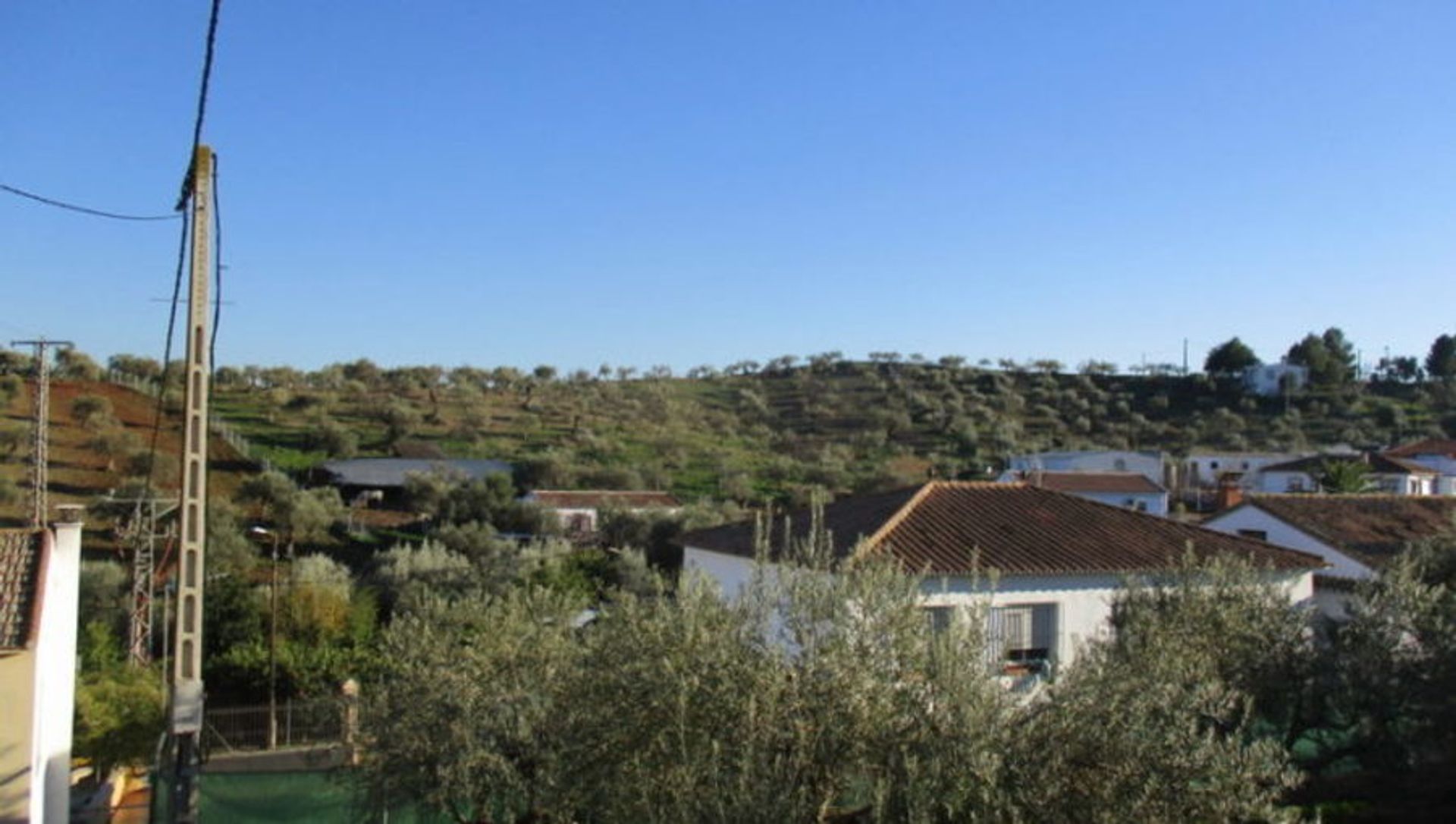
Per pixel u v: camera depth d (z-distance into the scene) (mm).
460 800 13867
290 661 32500
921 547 19172
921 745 9023
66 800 17156
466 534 51281
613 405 103438
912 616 9867
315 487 60969
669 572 42344
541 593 15523
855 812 9406
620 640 10492
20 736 14766
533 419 92875
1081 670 9531
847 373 129375
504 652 14352
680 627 10117
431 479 61250
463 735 13758
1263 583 16406
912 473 74750
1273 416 103188
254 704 32094
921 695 9297
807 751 9188
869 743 9180
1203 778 8891
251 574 42656
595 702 10516
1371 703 15016
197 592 11336
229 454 65500
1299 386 111062
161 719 22578
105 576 38406
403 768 14047
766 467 79125
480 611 15289
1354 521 29000
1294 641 15609
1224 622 15320
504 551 48000
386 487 63750
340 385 97062
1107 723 8977
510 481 64062
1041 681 10742
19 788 14727
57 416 61625
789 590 10375
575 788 10609
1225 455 79875
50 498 48062
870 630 9719
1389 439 92062
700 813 8812
